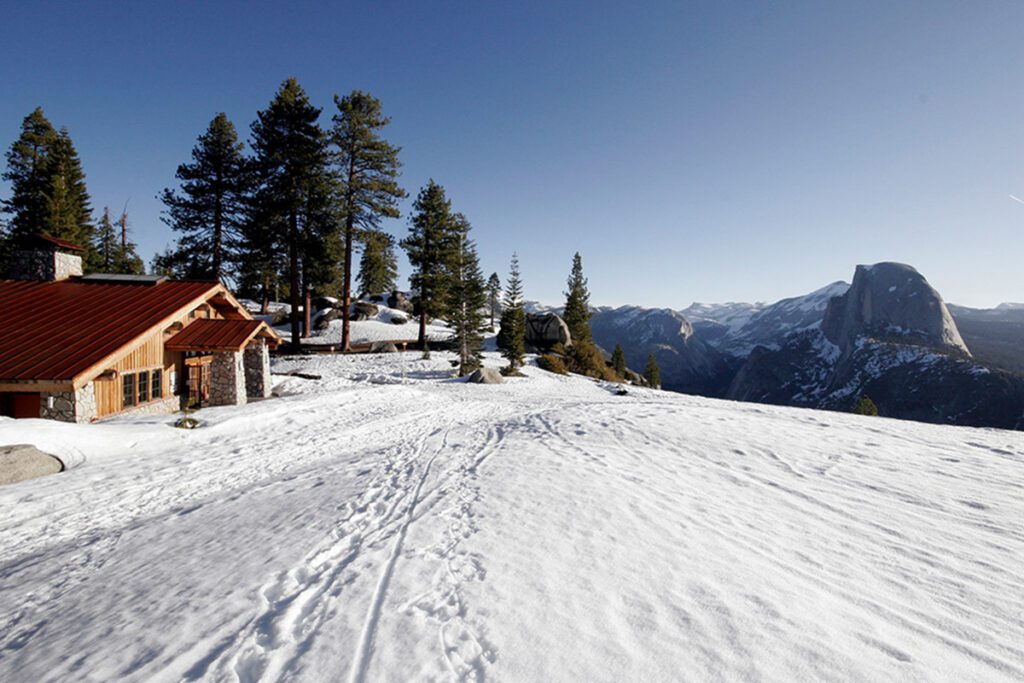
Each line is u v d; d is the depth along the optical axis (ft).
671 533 14.94
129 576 14.60
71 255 60.13
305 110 104.27
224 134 103.40
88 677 9.03
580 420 42.04
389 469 27.55
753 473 23.25
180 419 42.24
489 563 12.91
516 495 19.49
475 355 110.32
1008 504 18.12
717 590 11.14
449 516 17.46
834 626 9.58
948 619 9.91
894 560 13.06
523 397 75.46
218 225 102.32
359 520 17.84
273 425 46.34
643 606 10.41
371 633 9.73
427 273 124.88
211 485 26.91
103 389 42.19
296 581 12.70
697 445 30.07
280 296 183.93
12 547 18.44
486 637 9.38
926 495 19.42
